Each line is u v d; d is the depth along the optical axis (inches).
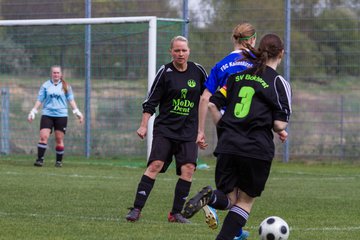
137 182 1163.3
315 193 1057.5
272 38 559.2
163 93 773.3
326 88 1615.4
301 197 1002.1
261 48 558.9
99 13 1731.1
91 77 1717.5
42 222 723.4
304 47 1625.2
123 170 1393.9
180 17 1684.3
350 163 1595.7
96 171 1359.5
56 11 1759.4
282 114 543.8
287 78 1630.2
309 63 1624.0
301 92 1625.2
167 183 1168.8
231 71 621.6
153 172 767.1
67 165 1492.4
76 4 1747.0
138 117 1684.3
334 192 1074.1
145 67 1679.4
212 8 1674.5
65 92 1459.2
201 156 1670.8
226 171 553.9
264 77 551.8
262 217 806.5
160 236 650.2
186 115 773.3
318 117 1616.6
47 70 1760.6
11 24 1526.8
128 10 1710.1
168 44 1633.9
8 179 1164.5
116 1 1716.3
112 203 892.6
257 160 543.2
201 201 530.3
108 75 1707.7
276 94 546.0
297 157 1627.7
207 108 630.5
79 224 714.2
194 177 1291.8
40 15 1771.7
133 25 1675.7
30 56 1769.2
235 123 548.1
